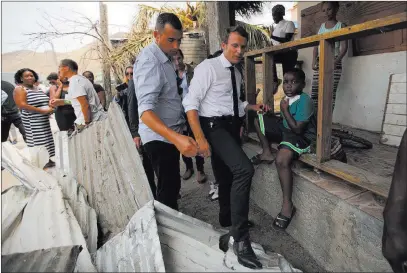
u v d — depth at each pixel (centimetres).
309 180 230
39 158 421
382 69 375
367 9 393
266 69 300
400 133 327
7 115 552
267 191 297
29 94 469
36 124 479
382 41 379
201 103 213
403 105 325
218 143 202
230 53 205
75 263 181
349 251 194
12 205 297
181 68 277
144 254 173
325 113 223
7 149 391
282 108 248
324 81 216
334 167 221
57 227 245
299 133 243
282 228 248
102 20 768
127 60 760
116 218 271
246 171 185
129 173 277
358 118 418
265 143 279
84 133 412
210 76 204
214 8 470
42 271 171
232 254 188
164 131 176
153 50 205
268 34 838
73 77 399
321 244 222
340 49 361
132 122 308
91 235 258
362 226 182
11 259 182
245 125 351
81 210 290
